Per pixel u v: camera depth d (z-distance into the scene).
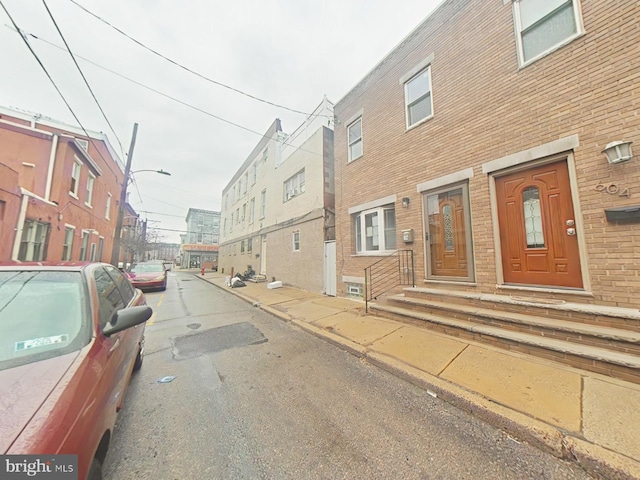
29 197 7.26
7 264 2.15
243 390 3.00
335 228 9.02
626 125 3.41
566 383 2.71
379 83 7.50
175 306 8.17
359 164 8.09
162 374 3.42
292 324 5.84
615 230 3.43
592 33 3.77
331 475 1.81
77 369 1.50
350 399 2.79
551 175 4.12
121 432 2.25
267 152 15.30
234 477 1.80
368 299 7.45
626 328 3.05
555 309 3.60
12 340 1.59
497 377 2.92
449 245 5.55
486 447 2.05
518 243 4.44
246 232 18.70
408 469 1.85
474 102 5.15
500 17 4.85
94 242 13.48
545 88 4.20
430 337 4.27
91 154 13.67
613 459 1.75
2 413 1.16
